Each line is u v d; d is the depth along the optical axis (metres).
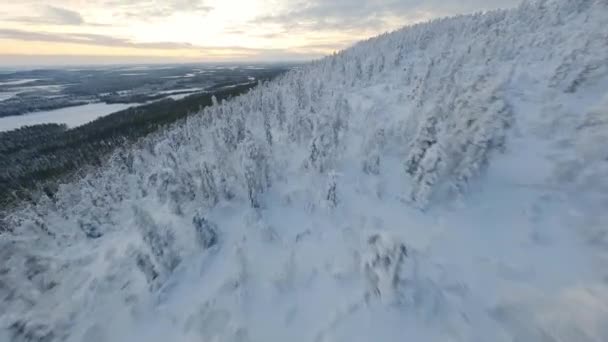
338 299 3.89
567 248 3.93
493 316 3.27
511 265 3.86
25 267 5.38
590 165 5.19
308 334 3.54
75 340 4.07
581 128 6.11
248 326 3.74
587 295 3.15
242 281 4.37
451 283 3.75
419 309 3.52
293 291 4.15
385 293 3.74
